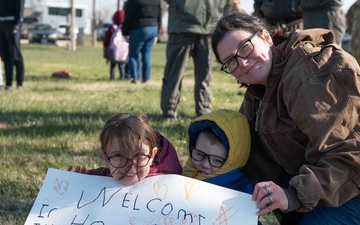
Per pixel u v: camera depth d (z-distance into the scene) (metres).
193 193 2.93
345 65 2.73
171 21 7.28
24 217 4.11
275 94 2.95
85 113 8.46
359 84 2.73
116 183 3.03
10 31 11.21
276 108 2.96
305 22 6.31
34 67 20.97
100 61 26.00
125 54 14.57
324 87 2.72
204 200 2.91
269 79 2.95
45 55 30.94
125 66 15.08
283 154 2.97
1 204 4.39
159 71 19.06
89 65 22.91
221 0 7.18
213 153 3.11
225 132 3.08
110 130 2.89
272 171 3.19
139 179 2.98
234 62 2.92
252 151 3.22
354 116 2.71
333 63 2.77
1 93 11.05
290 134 2.91
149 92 11.67
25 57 28.30
